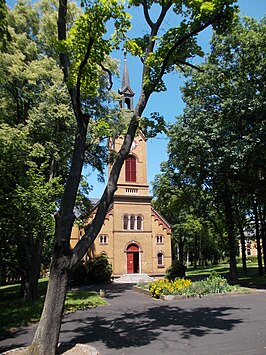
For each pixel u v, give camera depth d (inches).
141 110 401.4
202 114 925.8
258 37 856.9
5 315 599.8
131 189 1593.3
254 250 3282.5
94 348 334.3
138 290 933.8
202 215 1268.5
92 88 392.5
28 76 723.4
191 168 949.2
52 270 318.7
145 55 420.8
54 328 307.3
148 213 1590.8
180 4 430.0
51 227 681.6
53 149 772.0
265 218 1240.8
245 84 874.8
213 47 938.1
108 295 877.2
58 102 790.5
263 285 907.4
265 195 944.3
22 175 652.1
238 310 535.8
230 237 1068.5
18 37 778.8
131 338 385.1
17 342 405.1
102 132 441.1
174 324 452.1
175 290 737.0
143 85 405.4
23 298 810.8
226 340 354.3
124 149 384.2
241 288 800.9
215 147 856.9
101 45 350.9
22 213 587.8
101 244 1503.4
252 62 872.3
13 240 663.8
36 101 796.6
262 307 555.8
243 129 847.7
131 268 1519.4
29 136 755.4
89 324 485.7
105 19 345.7
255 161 841.5
